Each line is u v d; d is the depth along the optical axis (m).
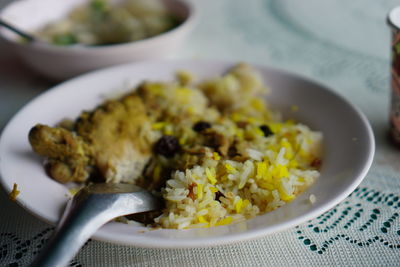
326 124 0.48
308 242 0.41
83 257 0.40
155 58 0.59
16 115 0.48
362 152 0.43
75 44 0.63
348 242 0.40
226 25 0.71
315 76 0.59
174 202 0.42
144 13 0.69
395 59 0.46
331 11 0.72
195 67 0.56
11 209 0.44
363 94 0.55
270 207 0.41
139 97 0.50
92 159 0.45
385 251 0.40
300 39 0.66
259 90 0.54
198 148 0.46
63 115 0.50
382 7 0.73
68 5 0.69
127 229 0.38
